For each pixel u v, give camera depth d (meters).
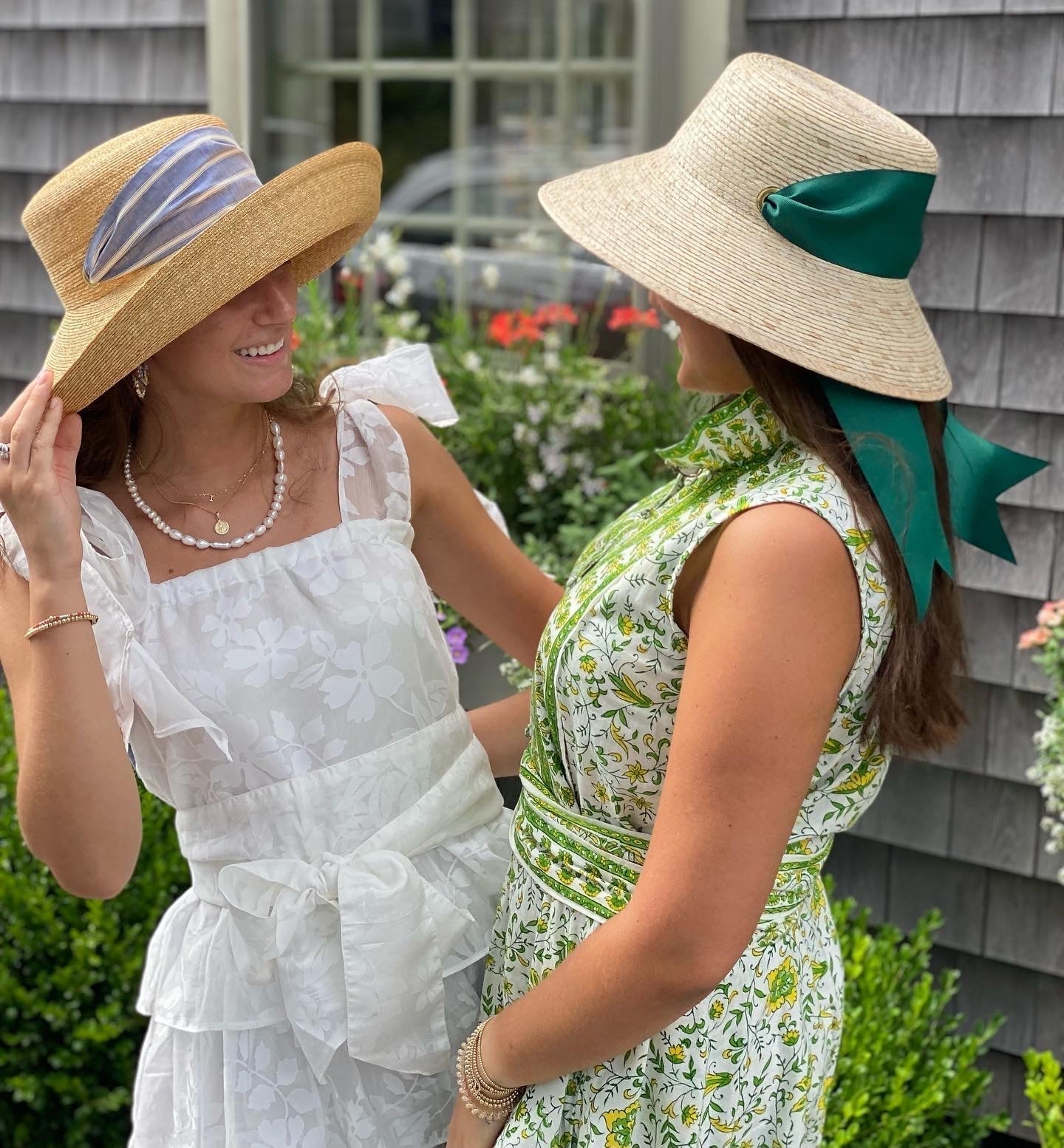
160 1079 1.63
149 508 1.55
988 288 2.63
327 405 1.65
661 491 1.45
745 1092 1.40
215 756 1.52
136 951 2.64
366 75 3.69
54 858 1.44
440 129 3.71
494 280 3.40
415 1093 1.58
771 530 1.20
